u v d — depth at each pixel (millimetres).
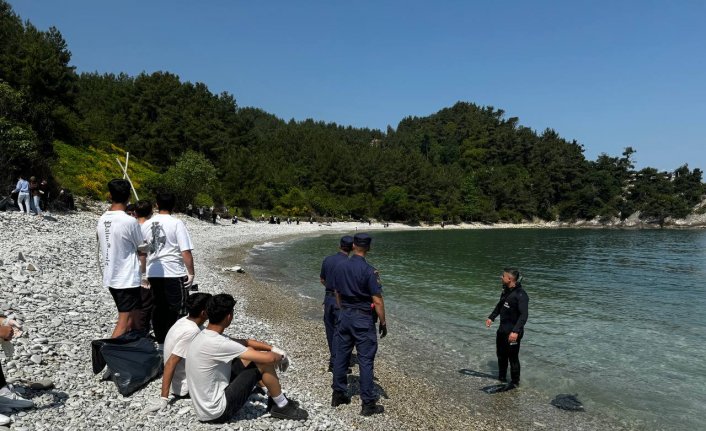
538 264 33938
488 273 26422
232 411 5223
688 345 11891
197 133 82062
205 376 5082
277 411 5668
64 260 13625
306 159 118062
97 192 41562
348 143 173125
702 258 40094
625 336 12797
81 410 4973
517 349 8594
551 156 164750
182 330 5449
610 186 147625
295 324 12289
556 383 8992
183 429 4953
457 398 8031
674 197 143375
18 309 7656
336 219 95562
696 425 7309
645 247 54875
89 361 6336
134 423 4906
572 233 96500
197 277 17844
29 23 54156
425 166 128750
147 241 6578
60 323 7520
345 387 6750
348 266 6500
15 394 4863
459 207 124750
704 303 18266
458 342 11656
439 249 46562
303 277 21891
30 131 29156
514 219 138125
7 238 16188
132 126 79438
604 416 7574
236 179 71375
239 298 15211
